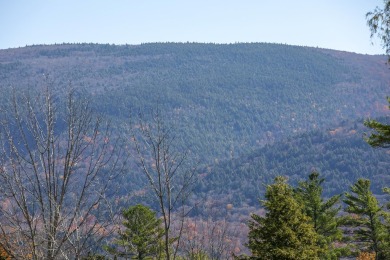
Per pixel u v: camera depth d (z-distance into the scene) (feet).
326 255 95.45
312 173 100.73
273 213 73.72
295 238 70.79
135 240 67.67
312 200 98.84
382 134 40.01
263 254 71.10
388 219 109.91
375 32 34.65
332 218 100.99
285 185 76.43
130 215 70.18
